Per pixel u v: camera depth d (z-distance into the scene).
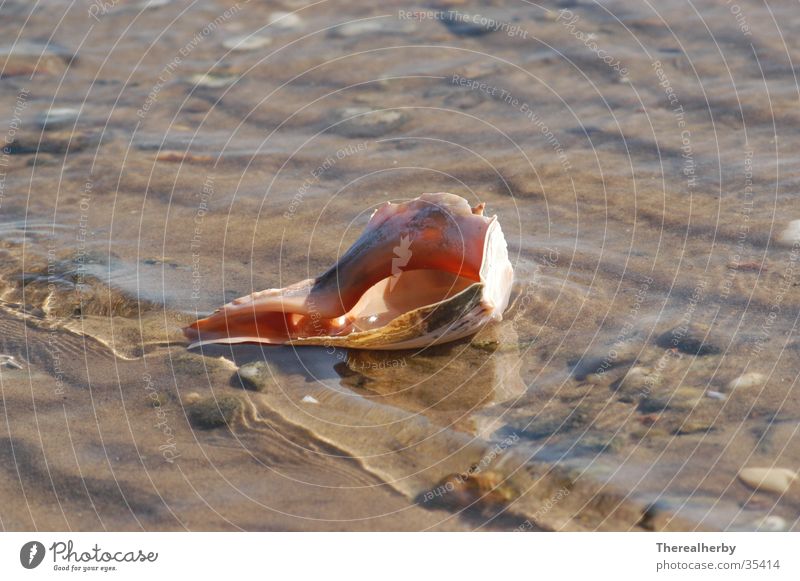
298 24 6.74
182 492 2.84
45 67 6.20
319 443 3.02
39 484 2.88
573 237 4.24
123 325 3.71
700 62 5.85
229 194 4.76
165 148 5.24
